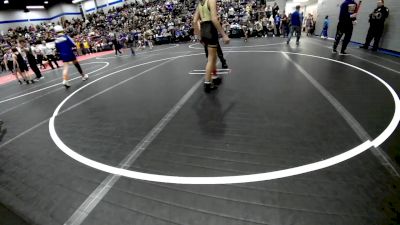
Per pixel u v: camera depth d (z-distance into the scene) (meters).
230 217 1.64
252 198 1.78
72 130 3.43
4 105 5.76
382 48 7.46
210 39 4.08
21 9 34.59
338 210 1.60
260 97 3.87
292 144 2.42
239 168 2.14
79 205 1.91
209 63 4.29
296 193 1.78
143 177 2.16
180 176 2.11
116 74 7.52
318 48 8.80
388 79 4.30
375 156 2.11
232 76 5.40
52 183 2.24
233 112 3.39
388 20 7.09
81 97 5.22
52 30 28.64
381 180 1.82
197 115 3.42
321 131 2.62
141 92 4.96
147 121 3.40
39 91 6.80
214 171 2.13
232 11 18.67
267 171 2.05
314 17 15.91
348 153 2.18
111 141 2.92
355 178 1.87
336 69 5.29
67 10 35.66
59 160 2.63
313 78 4.69
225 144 2.56
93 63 12.16
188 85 5.09
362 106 3.19
